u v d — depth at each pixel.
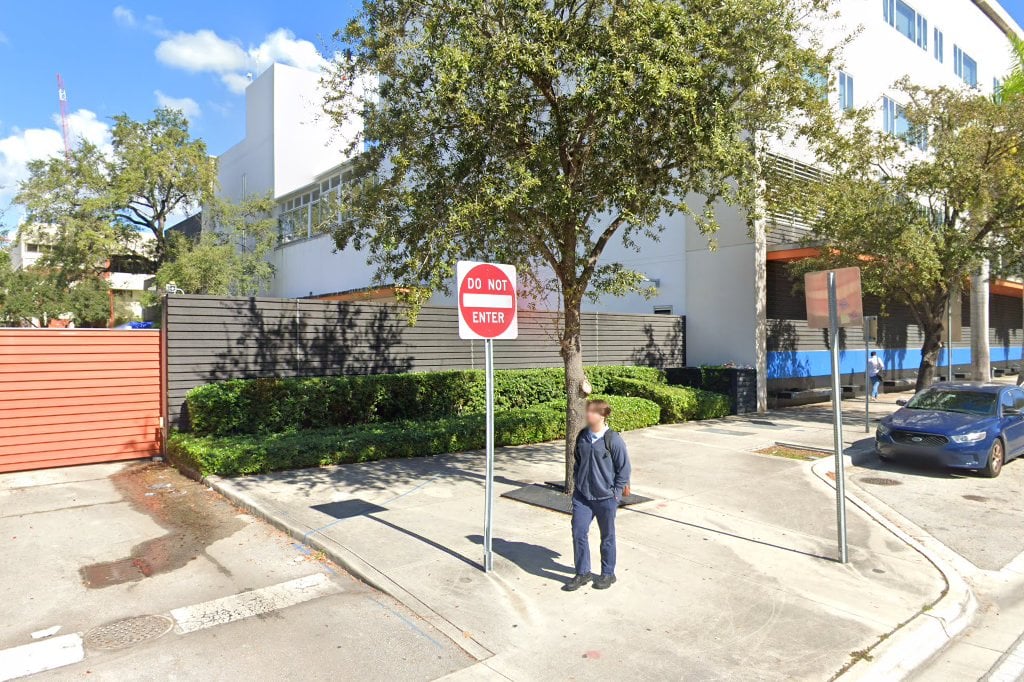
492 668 3.97
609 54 7.37
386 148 8.59
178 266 27.50
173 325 9.97
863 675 3.97
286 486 8.01
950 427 10.05
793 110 13.66
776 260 18.38
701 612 4.80
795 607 4.93
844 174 14.09
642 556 5.95
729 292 17.64
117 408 9.86
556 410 12.48
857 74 20.41
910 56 23.94
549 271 19.14
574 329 8.11
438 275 7.13
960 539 6.96
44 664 3.94
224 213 30.34
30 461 9.21
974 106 14.45
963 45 28.44
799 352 18.95
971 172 13.58
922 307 16.14
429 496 7.75
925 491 9.11
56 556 5.80
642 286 19.66
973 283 21.47
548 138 8.00
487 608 4.75
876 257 14.46
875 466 10.78
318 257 30.38
